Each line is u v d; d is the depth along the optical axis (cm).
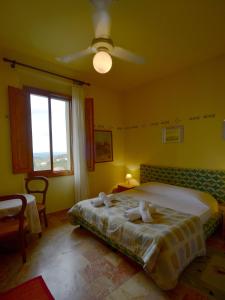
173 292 147
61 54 256
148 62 278
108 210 222
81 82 329
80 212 243
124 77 337
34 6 166
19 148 262
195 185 291
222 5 165
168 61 276
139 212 196
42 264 185
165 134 337
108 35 210
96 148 374
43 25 193
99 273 171
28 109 283
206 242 220
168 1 160
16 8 168
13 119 254
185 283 157
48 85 306
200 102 286
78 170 329
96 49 207
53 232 251
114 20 184
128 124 411
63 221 285
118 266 180
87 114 342
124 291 149
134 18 181
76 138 327
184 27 196
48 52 251
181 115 311
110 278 164
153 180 353
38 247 215
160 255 148
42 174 302
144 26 193
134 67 294
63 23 190
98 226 211
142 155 382
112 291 150
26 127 272
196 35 211
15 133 257
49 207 313
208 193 274
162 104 339
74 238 235
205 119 281
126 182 396
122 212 213
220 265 179
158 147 350
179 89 312
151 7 167
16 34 209
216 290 149
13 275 169
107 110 394
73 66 292
